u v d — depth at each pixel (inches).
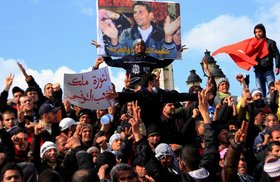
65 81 482.6
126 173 331.9
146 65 569.6
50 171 312.8
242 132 330.0
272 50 646.5
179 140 475.2
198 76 731.4
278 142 413.7
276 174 355.3
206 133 350.6
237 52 647.1
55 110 458.9
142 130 435.8
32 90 523.2
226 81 570.9
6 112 446.6
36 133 389.7
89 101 488.1
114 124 498.3
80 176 310.7
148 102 439.5
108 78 494.0
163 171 359.6
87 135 447.5
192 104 503.8
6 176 311.4
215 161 343.6
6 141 379.2
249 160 471.2
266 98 619.2
